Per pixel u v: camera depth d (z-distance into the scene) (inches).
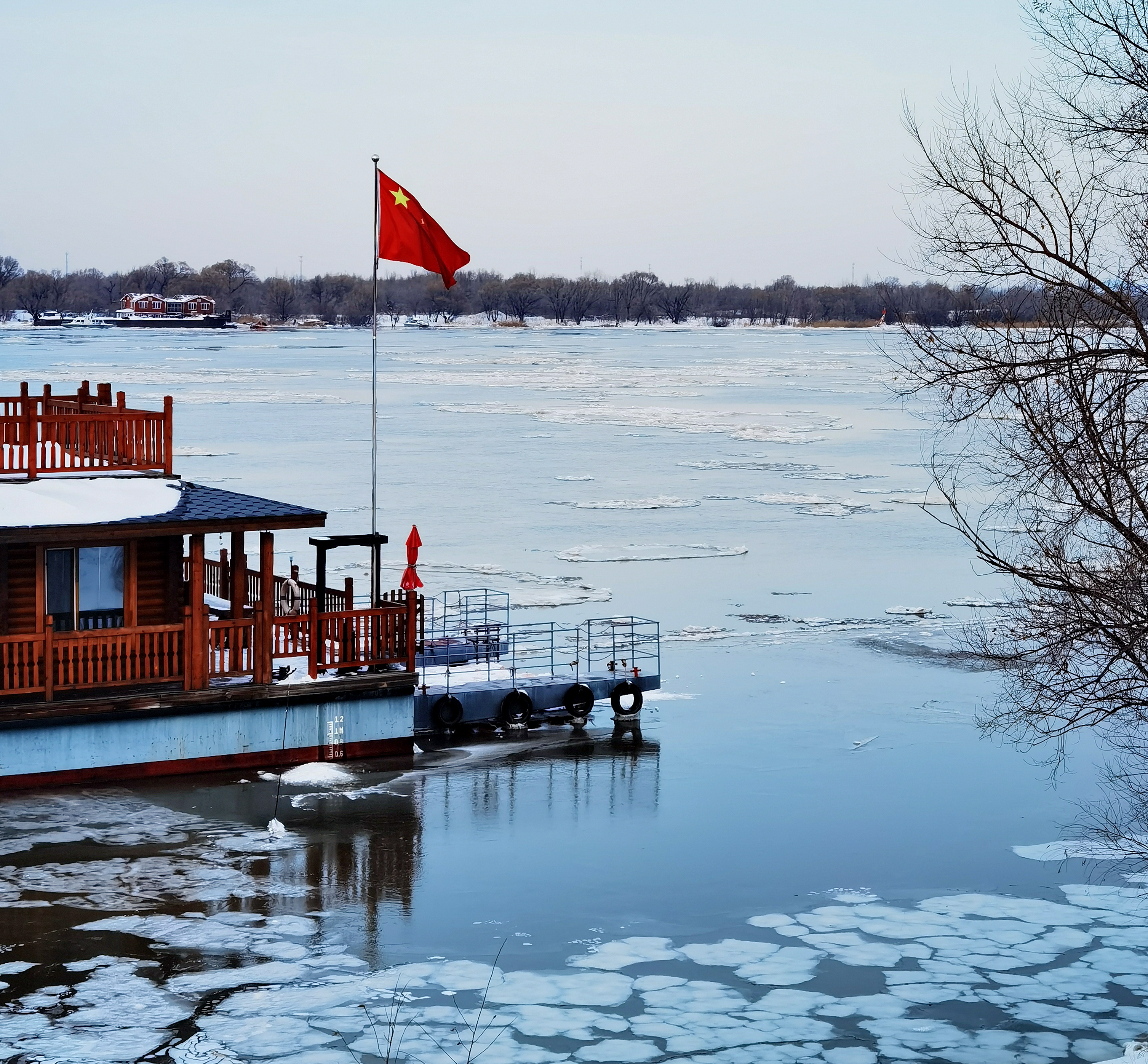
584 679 1229.7
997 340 631.2
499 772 1075.9
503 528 2369.6
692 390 6210.6
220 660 1031.0
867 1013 679.1
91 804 937.5
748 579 1975.9
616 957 740.7
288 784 1002.1
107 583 1015.0
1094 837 947.3
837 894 839.1
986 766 1118.4
